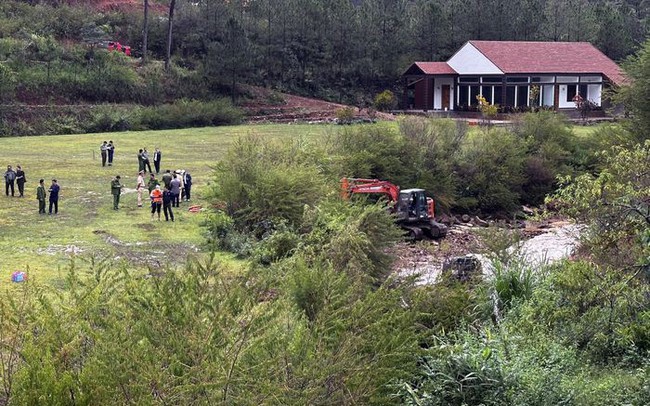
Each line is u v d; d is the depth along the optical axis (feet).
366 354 37.45
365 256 62.59
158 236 94.68
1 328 34.09
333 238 66.13
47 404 29.01
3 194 116.57
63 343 32.45
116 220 102.63
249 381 31.17
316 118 217.15
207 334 32.94
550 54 226.58
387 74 252.01
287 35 249.14
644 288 54.08
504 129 156.56
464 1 261.44
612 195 56.70
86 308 34.42
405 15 264.11
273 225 94.84
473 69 220.84
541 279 61.57
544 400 38.78
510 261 66.18
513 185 142.51
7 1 249.34
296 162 107.96
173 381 30.40
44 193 105.70
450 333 45.55
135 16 257.14
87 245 88.79
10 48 215.72
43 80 208.64
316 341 35.81
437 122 146.51
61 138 181.78
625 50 272.10
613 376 46.65
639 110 140.77
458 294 49.96
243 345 33.60
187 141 178.19
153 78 225.97
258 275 46.01
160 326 32.99
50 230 95.76
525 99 223.51
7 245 87.45
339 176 116.67
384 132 136.98
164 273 42.27
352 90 248.93
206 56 237.45
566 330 52.37
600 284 54.34
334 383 33.91
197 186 127.13
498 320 52.85
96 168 140.36
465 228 125.90
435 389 38.32
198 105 209.97
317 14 248.52
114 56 229.86
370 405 35.81
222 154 158.92
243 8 255.29
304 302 43.50
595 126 196.44
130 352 31.14
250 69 232.32
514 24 263.08
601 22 278.87
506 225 124.47
